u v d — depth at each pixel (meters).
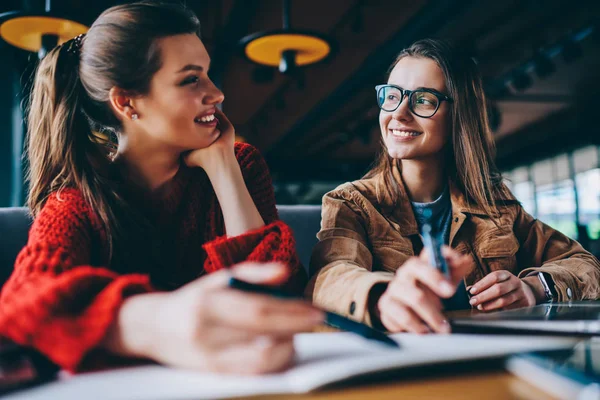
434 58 1.17
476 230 1.21
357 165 15.63
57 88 0.88
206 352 0.39
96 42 0.85
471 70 1.22
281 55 3.97
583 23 6.70
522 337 0.53
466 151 1.19
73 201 0.82
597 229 9.45
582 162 12.31
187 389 0.36
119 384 0.38
